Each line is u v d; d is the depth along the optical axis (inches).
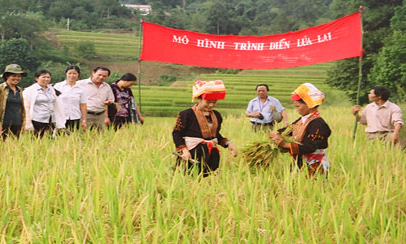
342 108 954.1
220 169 230.8
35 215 166.4
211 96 225.6
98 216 163.9
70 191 187.8
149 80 3693.4
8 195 178.1
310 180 208.5
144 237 147.4
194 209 170.4
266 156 228.4
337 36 400.2
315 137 225.5
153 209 179.3
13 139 313.0
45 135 317.4
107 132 339.9
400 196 199.3
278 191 204.2
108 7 5944.9
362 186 198.4
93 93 384.2
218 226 157.0
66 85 373.4
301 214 173.6
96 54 4087.1
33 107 341.7
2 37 3850.9
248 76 3016.7
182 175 205.2
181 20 5689.0
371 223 169.3
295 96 230.2
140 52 440.8
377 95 347.6
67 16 5674.2
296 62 414.6
